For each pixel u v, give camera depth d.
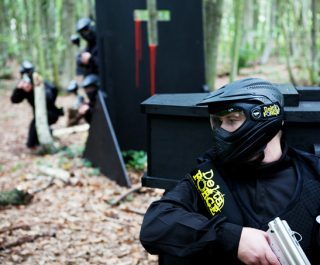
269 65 14.77
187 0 5.38
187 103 2.06
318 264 1.35
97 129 5.30
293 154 1.46
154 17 5.32
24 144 7.34
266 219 1.35
